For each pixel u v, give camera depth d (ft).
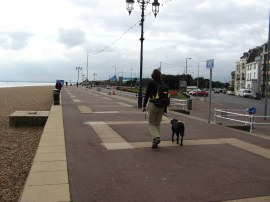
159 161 25.03
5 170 26.63
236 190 19.03
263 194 18.45
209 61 51.31
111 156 26.37
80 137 34.40
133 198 17.66
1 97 138.21
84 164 23.94
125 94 162.71
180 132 30.73
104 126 42.39
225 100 186.91
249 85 346.54
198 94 230.27
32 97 143.43
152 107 28.94
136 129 40.11
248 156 27.07
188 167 23.56
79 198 17.57
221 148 30.01
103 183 19.94
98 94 155.63
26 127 50.49
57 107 70.69
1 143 38.19
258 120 74.64
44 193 17.90
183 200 17.46
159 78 29.32
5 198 20.12
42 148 28.50
